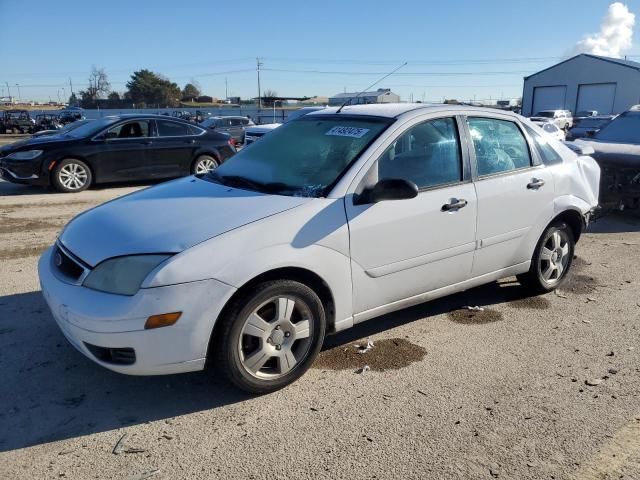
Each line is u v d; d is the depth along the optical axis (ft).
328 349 13.26
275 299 10.84
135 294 9.71
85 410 10.66
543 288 16.72
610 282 18.45
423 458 9.32
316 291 11.65
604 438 9.91
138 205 12.13
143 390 11.37
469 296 16.98
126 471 8.97
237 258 10.19
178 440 9.78
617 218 28.91
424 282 13.29
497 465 9.17
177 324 9.82
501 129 15.12
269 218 10.81
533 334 14.30
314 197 11.57
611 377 12.10
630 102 151.74
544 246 16.35
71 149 35.24
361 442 9.74
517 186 14.88
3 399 10.93
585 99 162.50
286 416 10.52
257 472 8.96
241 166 14.07
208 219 10.80
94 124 38.04
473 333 14.30
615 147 27.55
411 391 11.43
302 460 9.27
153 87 312.91
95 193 35.63
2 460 9.18
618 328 14.74
